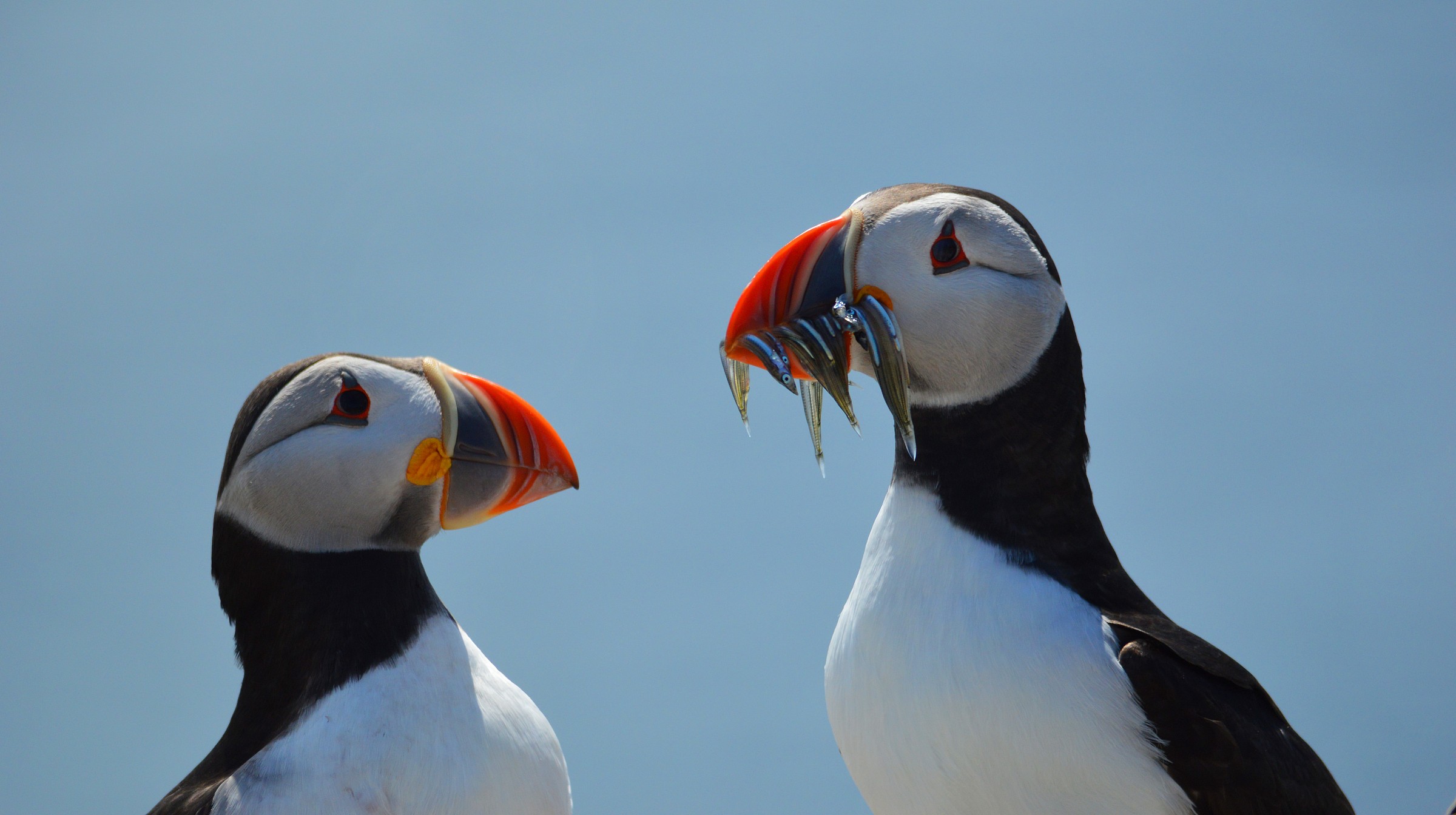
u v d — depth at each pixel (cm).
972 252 760
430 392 777
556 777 763
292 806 683
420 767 706
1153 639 720
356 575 762
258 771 696
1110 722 699
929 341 758
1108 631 722
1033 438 766
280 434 759
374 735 709
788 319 767
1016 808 713
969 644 716
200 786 716
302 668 747
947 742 716
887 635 742
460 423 769
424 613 774
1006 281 760
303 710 733
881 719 739
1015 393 766
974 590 734
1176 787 704
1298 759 750
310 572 761
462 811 709
